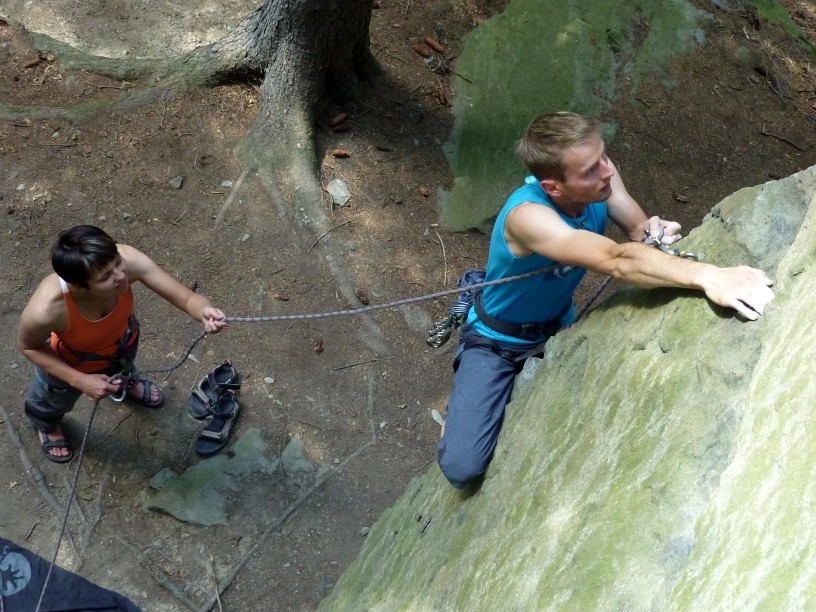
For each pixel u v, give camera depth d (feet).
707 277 5.38
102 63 18.30
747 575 3.95
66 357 10.41
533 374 8.20
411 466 14.01
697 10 22.36
